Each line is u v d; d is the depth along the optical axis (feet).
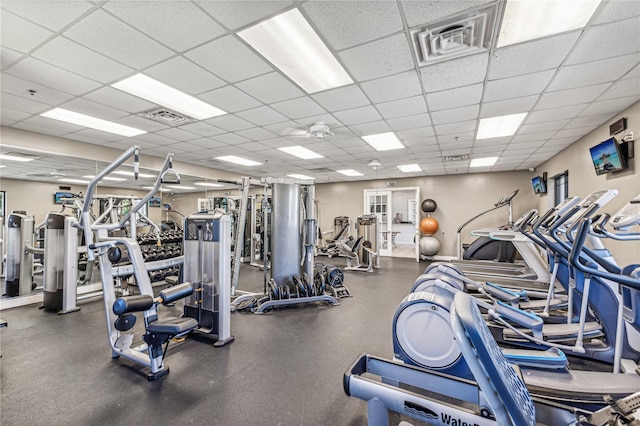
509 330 8.69
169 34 6.88
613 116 12.33
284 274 14.11
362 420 5.75
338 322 11.37
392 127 14.02
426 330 6.64
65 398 6.48
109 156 17.78
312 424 5.66
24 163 15.08
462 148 18.22
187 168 23.57
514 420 2.62
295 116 12.52
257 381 7.15
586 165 15.08
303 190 15.01
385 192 31.53
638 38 7.00
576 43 7.23
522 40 7.13
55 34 6.82
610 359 7.47
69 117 12.54
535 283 12.82
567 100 10.73
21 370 7.66
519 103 11.06
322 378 7.29
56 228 12.82
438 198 29.17
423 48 7.48
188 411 6.05
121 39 7.05
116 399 6.44
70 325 10.92
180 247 18.15
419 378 5.12
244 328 10.73
